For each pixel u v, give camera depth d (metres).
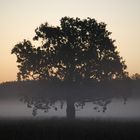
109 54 83.69
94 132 46.19
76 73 82.19
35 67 82.75
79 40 82.88
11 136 41.84
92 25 82.94
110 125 58.62
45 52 83.12
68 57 81.38
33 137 40.84
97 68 82.44
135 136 41.59
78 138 40.12
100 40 82.88
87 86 82.31
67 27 82.75
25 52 83.06
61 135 42.66
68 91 82.00
